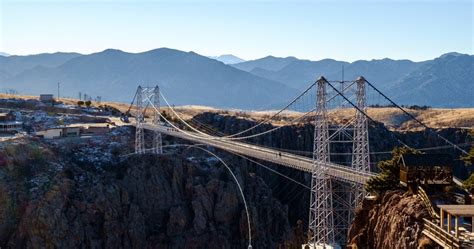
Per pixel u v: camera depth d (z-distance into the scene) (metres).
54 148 183.50
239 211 188.25
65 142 192.62
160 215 183.88
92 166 183.38
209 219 184.75
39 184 164.38
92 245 161.50
